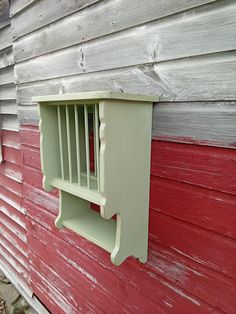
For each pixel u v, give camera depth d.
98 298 1.31
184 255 0.86
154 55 0.82
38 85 1.38
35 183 1.60
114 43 0.94
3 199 2.20
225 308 0.78
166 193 0.86
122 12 0.89
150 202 0.91
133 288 1.09
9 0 1.44
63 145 0.98
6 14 1.54
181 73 0.76
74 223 1.01
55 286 1.65
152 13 0.80
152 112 0.85
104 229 0.97
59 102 0.85
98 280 1.29
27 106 1.51
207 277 0.81
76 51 1.11
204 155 0.75
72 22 1.09
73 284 1.47
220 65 0.68
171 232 0.88
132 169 0.81
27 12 1.33
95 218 1.05
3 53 1.67
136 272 1.06
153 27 0.81
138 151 0.82
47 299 1.78
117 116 0.73
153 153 0.88
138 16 0.84
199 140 0.75
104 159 0.71
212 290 0.80
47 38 1.24
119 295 1.17
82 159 1.03
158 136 0.85
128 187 0.81
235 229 0.72
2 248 2.44
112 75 0.97
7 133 1.91
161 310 0.98
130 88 0.92
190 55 0.73
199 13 0.69
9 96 1.74
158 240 0.92
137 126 0.80
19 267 2.16
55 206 1.47
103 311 1.29
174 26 0.75
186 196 0.81
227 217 0.73
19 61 1.48
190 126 0.77
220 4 0.65
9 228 2.21
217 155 0.72
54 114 0.95
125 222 0.82
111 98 0.68
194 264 0.83
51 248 1.59
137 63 0.88
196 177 0.78
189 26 0.72
